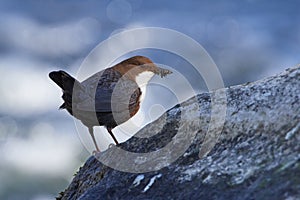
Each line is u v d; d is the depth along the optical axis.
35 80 30.12
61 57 33.53
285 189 6.27
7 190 22.00
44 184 22.30
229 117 7.99
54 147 24.25
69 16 38.91
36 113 26.80
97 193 8.02
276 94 7.92
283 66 31.86
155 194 7.44
